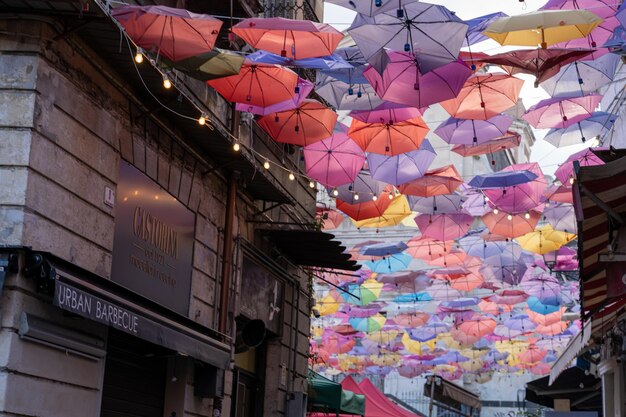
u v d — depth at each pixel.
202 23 8.63
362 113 11.52
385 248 19.98
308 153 13.65
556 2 9.56
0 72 8.37
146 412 11.36
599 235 9.54
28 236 8.14
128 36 8.80
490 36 8.85
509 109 12.91
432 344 28.16
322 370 33.78
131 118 10.38
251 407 15.97
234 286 13.86
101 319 8.33
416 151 13.51
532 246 18.23
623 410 15.20
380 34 8.73
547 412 17.30
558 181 15.15
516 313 28.16
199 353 10.78
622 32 9.87
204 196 12.76
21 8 8.34
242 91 10.45
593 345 16.22
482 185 14.77
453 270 21.30
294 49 9.21
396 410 25.20
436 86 9.58
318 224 16.67
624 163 8.24
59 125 8.75
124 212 10.23
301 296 17.80
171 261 11.60
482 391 42.78
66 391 8.76
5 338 7.79
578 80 11.34
